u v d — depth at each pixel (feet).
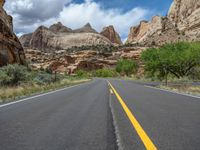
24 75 70.79
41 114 23.81
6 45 97.09
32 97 43.27
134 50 627.46
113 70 537.24
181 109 27.25
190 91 62.13
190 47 153.58
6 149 12.32
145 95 47.32
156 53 158.51
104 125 18.48
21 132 16.08
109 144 13.20
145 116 22.48
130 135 15.31
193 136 15.05
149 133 15.83
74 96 45.70
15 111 25.84
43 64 639.76
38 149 12.30
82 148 12.46
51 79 100.68
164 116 22.49
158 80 168.35
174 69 164.25
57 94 50.72
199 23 609.01
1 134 15.55
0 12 106.83
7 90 49.21
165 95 47.21
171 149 12.28
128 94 49.98
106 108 28.45
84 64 631.15
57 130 16.72
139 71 383.86
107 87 82.23
